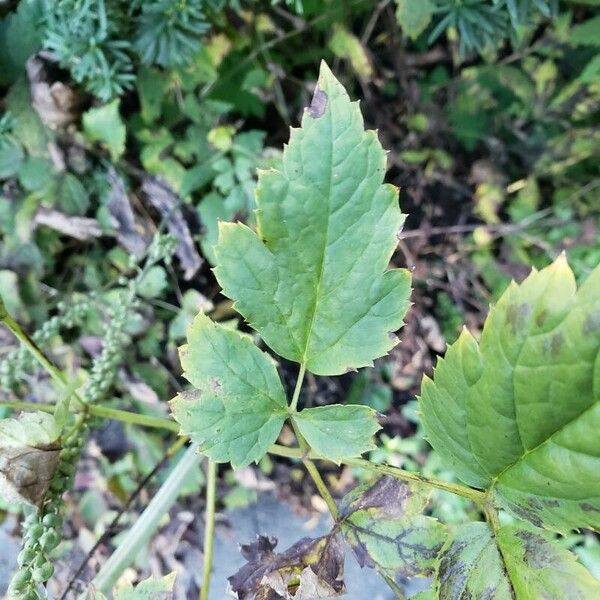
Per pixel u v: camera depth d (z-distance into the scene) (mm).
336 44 330
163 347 350
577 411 120
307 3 316
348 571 354
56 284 340
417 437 364
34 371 297
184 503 357
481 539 145
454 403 138
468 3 266
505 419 129
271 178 141
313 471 168
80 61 272
